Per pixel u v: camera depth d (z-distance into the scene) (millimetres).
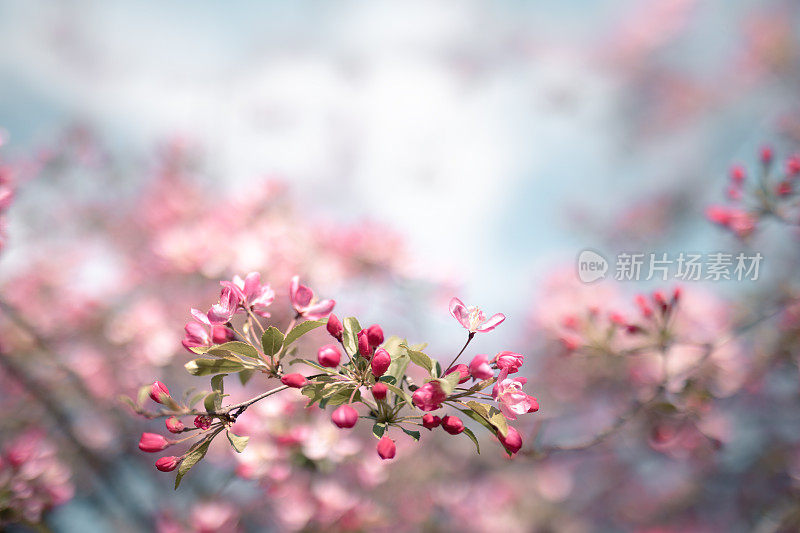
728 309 1951
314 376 1125
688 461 2568
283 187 2121
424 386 1107
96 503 2162
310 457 1531
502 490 2867
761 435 2402
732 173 1583
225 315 1140
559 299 2389
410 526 2461
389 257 2156
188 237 2018
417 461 2611
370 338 1119
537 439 1345
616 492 2994
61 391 2156
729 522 2697
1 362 1988
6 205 1378
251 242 1948
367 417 1127
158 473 2213
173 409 1116
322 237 2150
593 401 2447
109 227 2645
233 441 1108
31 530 1515
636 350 1491
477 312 1142
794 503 2201
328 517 1798
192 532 1975
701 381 1734
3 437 2043
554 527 2893
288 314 1678
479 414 1116
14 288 2314
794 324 1848
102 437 2219
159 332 2254
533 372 2627
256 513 2037
